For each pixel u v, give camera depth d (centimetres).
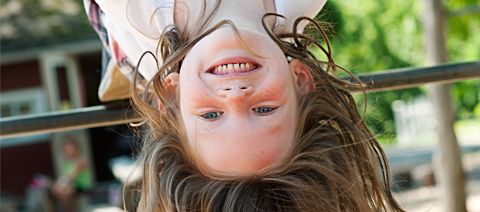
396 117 1348
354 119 104
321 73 102
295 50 101
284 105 94
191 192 94
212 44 93
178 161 97
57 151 1180
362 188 100
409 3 1064
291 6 107
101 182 1214
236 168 92
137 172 113
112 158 1221
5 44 1198
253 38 94
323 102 100
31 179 1192
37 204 861
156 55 104
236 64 93
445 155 530
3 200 1077
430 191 788
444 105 526
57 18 1225
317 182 94
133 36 111
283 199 92
